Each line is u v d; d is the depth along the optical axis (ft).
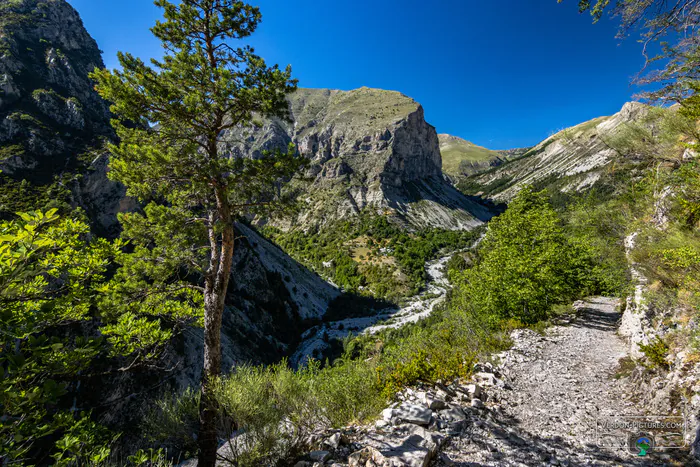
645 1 17.85
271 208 29.63
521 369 27.37
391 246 549.54
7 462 9.23
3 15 285.43
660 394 18.25
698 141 23.13
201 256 30.76
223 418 16.40
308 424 17.06
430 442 14.05
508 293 46.83
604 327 47.50
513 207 58.13
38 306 11.83
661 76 20.99
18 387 10.03
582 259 57.93
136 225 28.27
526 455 13.84
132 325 27.09
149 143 27.17
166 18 26.21
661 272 25.70
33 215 11.12
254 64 27.61
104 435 11.89
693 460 12.15
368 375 21.54
